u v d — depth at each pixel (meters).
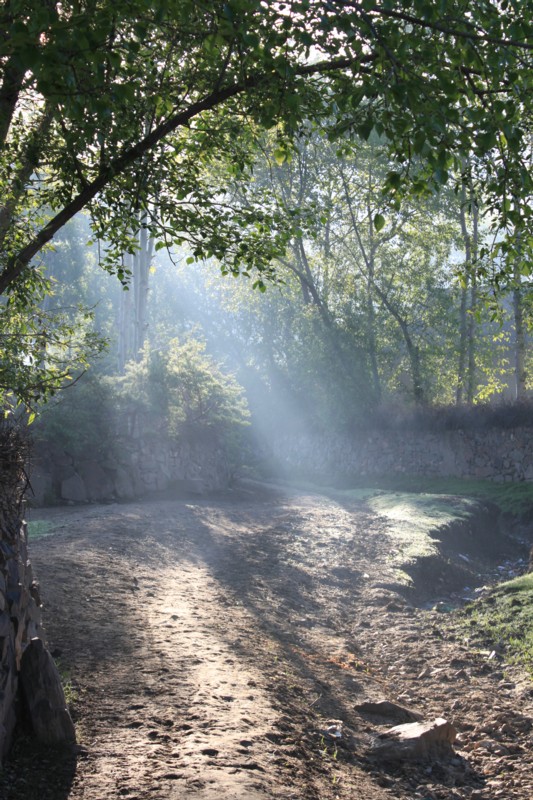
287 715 6.50
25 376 7.45
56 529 15.42
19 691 5.37
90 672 6.81
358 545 17.19
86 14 4.77
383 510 23.48
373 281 36.09
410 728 6.70
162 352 25.20
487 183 6.03
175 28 6.28
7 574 5.49
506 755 6.75
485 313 10.65
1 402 7.45
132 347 29.11
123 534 15.05
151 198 7.78
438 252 35.06
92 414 22.27
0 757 4.73
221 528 18.41
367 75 5.44
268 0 5.35
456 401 36.69
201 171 8.46
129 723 5.64
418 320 35.81
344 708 7.36
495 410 30.84
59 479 21.16
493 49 5.36
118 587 10.55
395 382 39.50
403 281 35.50
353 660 9.34
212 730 5.59
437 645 10.25
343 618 11.74
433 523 20.27
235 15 5.14
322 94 6.54
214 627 9.05
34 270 8.25
